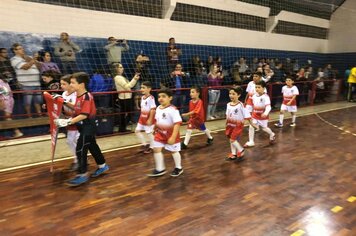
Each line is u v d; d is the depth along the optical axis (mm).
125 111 6680
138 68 7484
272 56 12375
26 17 6582
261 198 3520
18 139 5816
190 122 5605
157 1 8758
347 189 3777
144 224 2951
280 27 12703
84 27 7457
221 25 10484
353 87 12797
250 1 11312
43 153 5168
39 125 6047
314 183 3971
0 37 6148
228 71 9859
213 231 2818
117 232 2812
